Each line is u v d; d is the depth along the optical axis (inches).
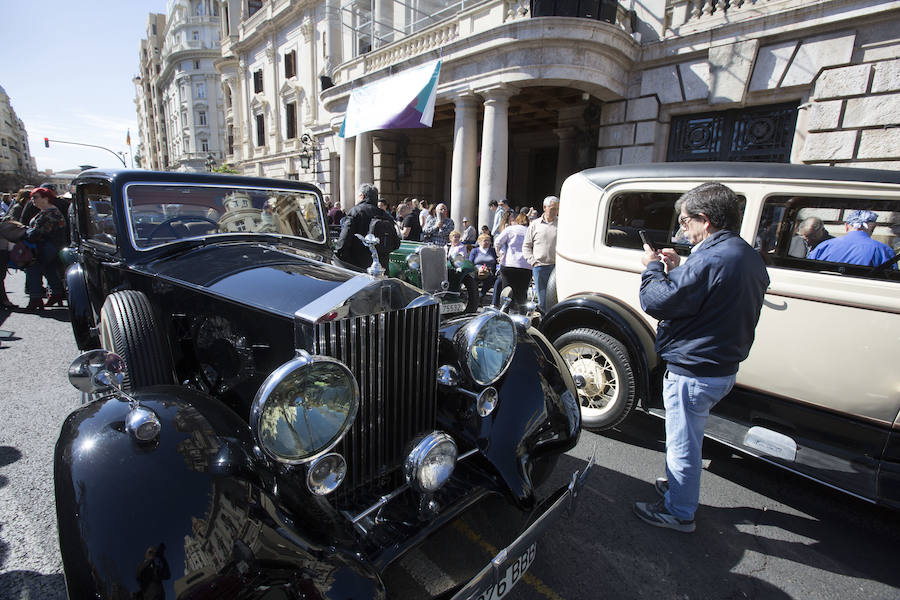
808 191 106.7
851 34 276.1
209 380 90.3
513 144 631.8
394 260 261.3
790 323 107.8
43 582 77.0
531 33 332.2
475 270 266.7
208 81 1985.7
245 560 49.6
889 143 268.4
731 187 117.4
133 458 53.2
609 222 139.4
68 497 51.1
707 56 334.0
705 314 83.5
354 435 69.9
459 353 80.9
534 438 82.9
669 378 91.3
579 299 135.0
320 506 61.2
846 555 92.9
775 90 308.8
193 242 110.0
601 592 81.0
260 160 997.8
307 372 57.7
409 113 378.6
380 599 53.4
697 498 94.5
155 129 3021.7
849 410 101.3
